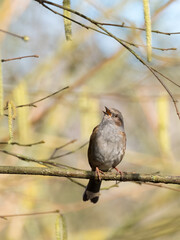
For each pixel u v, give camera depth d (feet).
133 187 43.96
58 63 42.65
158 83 42.47
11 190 36.91
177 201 45.65
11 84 41.42
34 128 42.01
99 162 33.78
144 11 18.75
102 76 42.60
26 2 38.27
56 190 45.19
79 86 41.01
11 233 37.70
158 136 34.14
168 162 39.70
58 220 22.56
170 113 47.75
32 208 38.34
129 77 42.96
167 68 42.39
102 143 33.19
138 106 46.62
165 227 41.34
